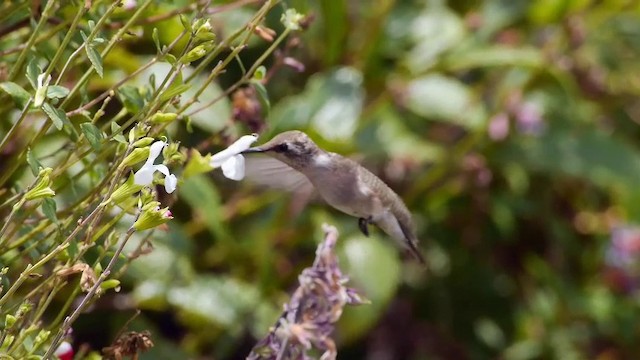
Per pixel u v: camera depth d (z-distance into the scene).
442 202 9.09
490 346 9.25
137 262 6.43
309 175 5.50
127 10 4.86
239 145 4.13
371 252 7.62
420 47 8.81
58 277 4.04
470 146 8.55
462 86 8.79
